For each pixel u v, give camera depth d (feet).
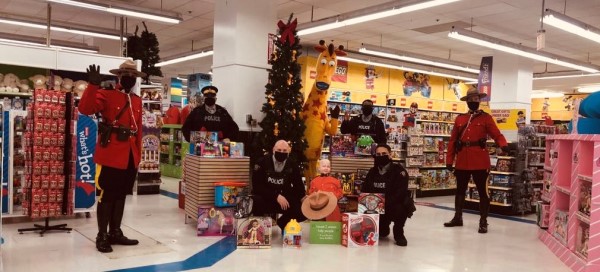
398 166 18.78
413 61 42.45
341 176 21.66
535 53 35.04
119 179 15.65
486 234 21.52
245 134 22.59
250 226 16.60
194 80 51.98
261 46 23.24
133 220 21.22
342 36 40.57
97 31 37.96
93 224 19.79
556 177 19.08
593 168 14.74
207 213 18.29
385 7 26.84
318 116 22.49
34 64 23.45
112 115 15.57
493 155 29.07
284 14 34.76
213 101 21.11
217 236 18.30
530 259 17.06
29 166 17.60
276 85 21.01
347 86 39.73
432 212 28.07
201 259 14.90
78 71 25.03
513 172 28.25
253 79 22.97
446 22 34.53
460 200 23.29
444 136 40.78
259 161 18.12
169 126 42.29
